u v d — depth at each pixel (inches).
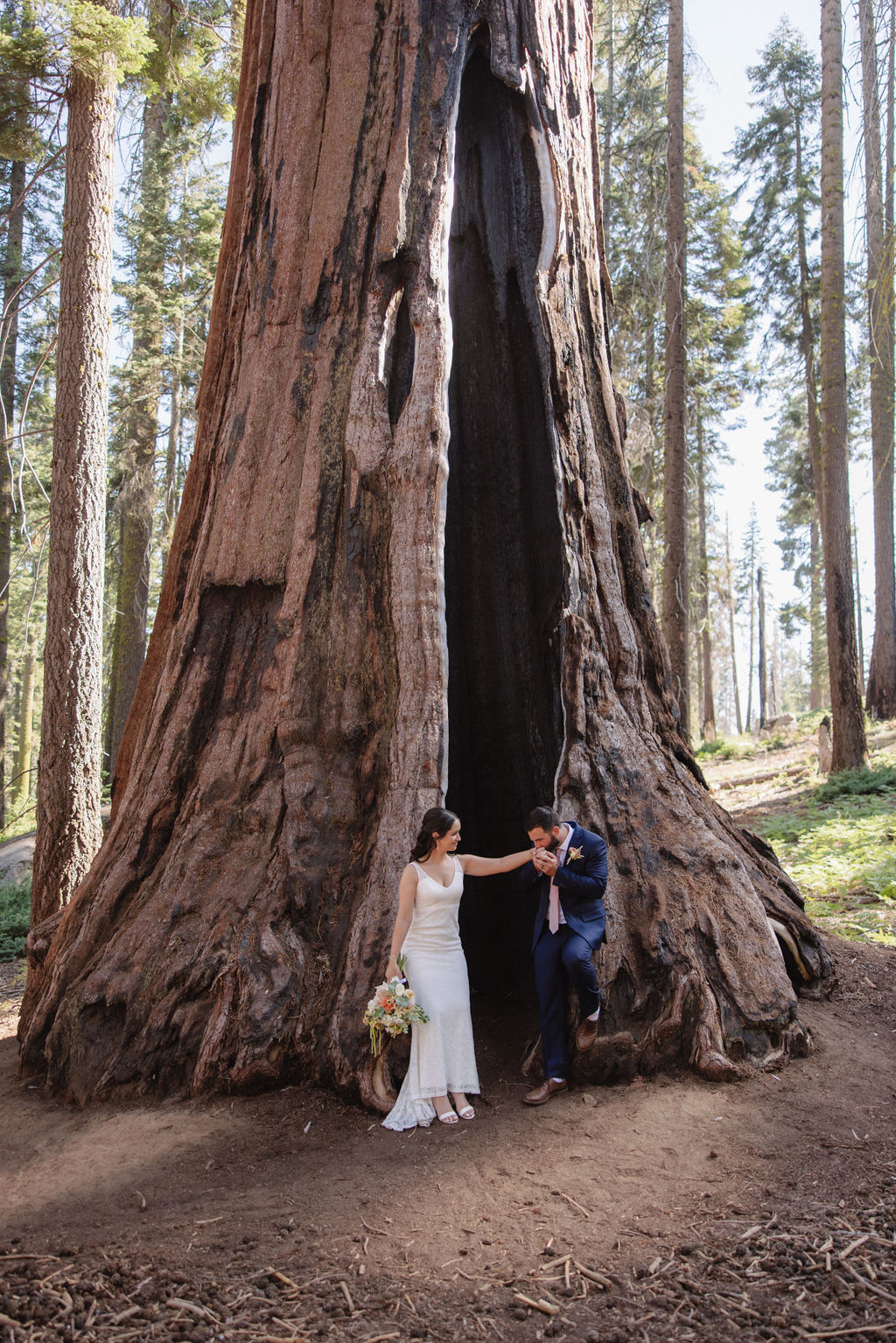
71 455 385.7
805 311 1063.0
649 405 879.1
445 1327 119.7
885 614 947.3
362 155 253.4
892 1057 219.5
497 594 279.0
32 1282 129.9
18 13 396.5
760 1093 194.2
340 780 224.1
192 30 462.0
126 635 756.0
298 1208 150.4
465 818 287.0
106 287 398.6
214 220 844.6
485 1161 167.0
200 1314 121.6
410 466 231.1
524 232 277.0
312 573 235.1
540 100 272.4
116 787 265.6
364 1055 191.5
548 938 201.9
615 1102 191.3
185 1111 188.5
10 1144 182.9
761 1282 129.0
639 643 280.1
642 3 743.7
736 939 222.7
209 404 276.4
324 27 265.6
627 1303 124.8
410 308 244.7
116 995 205.8
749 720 2123.5
